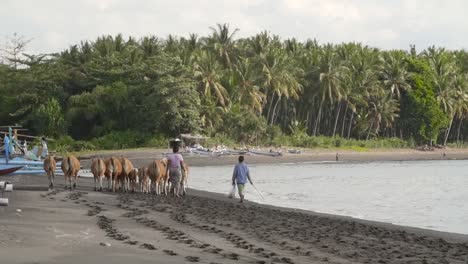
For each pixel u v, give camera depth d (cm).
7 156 3325
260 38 8944
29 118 7362
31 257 930
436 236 1684
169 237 1311
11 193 2156
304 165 6881
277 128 8456
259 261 1052
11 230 1227
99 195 2348
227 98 8125
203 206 2138
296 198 3020
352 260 1149
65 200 2044
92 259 947
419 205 2800
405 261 1167
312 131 9625
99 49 8631
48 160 2602
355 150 8850
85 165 5494
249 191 3356
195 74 7788
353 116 9906
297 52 9812
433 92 10031
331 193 3378
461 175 5422
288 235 1473
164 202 2209
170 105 7162
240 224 1653
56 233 1240
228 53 9019
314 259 1134
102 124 7531
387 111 9606
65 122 7325
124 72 7762
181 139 7119
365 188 3822
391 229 1786
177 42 9281
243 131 7994
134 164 5916
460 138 11556
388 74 9956
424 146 9975
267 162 7094
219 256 1087
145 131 7338
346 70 9156
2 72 8106
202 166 6303
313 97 9106
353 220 2008
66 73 7975
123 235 1300
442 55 11138
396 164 7581
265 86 8400
